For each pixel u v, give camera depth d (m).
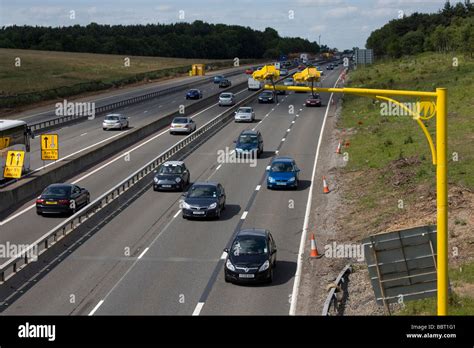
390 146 53.91
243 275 24.86
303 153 56.28
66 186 36.47
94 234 32.28
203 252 29.38
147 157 55.28
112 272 26.55
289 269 27.27
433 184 38.16
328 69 183.38
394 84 100.75
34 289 24.53
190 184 44.84
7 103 90.56
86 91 115.44
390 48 184.00
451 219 31.42
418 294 17.28
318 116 81.38
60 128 72.69
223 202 37.25
